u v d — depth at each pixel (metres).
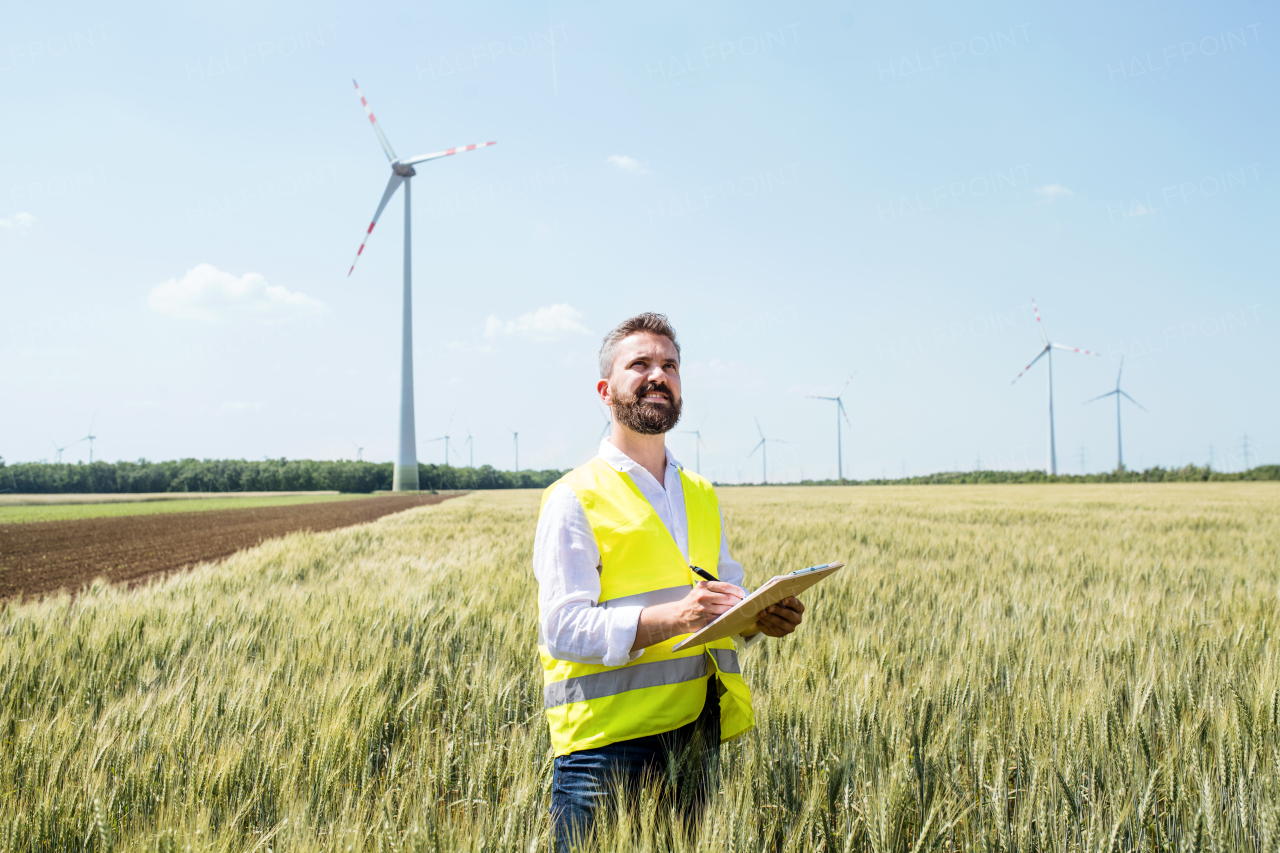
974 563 9.47
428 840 1.80
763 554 9.95
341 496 77.69
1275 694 2.78
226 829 2.11
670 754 1.75
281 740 2.76
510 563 9.07
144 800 2.46
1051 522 18.55
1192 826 2.13
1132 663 3.82
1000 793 2.19
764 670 3.82
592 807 1.67
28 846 2.27
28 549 19.69
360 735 2.87
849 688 3.07
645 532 1.83
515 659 3.98
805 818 2.07
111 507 49.06
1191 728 2.66
